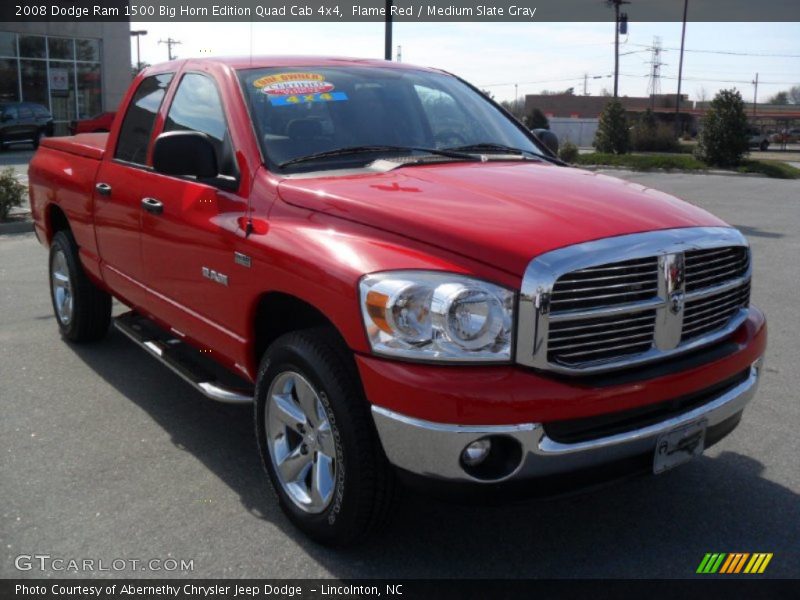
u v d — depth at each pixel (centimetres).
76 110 3288
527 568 333
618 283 302
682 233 319
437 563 336
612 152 3909
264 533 357
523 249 291
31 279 841
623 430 302
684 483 405
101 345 616
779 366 581
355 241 323
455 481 290
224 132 413
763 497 391
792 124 9412
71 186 561
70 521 365
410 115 445
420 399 285
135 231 471
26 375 550
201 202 405
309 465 349
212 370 452
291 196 359
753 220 1388
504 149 455
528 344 287
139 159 486
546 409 285
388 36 1480
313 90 431
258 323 379
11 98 3086
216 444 447
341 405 312
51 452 435
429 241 307
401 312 292
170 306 446
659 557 341
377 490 314
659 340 312
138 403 504
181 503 382
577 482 301
